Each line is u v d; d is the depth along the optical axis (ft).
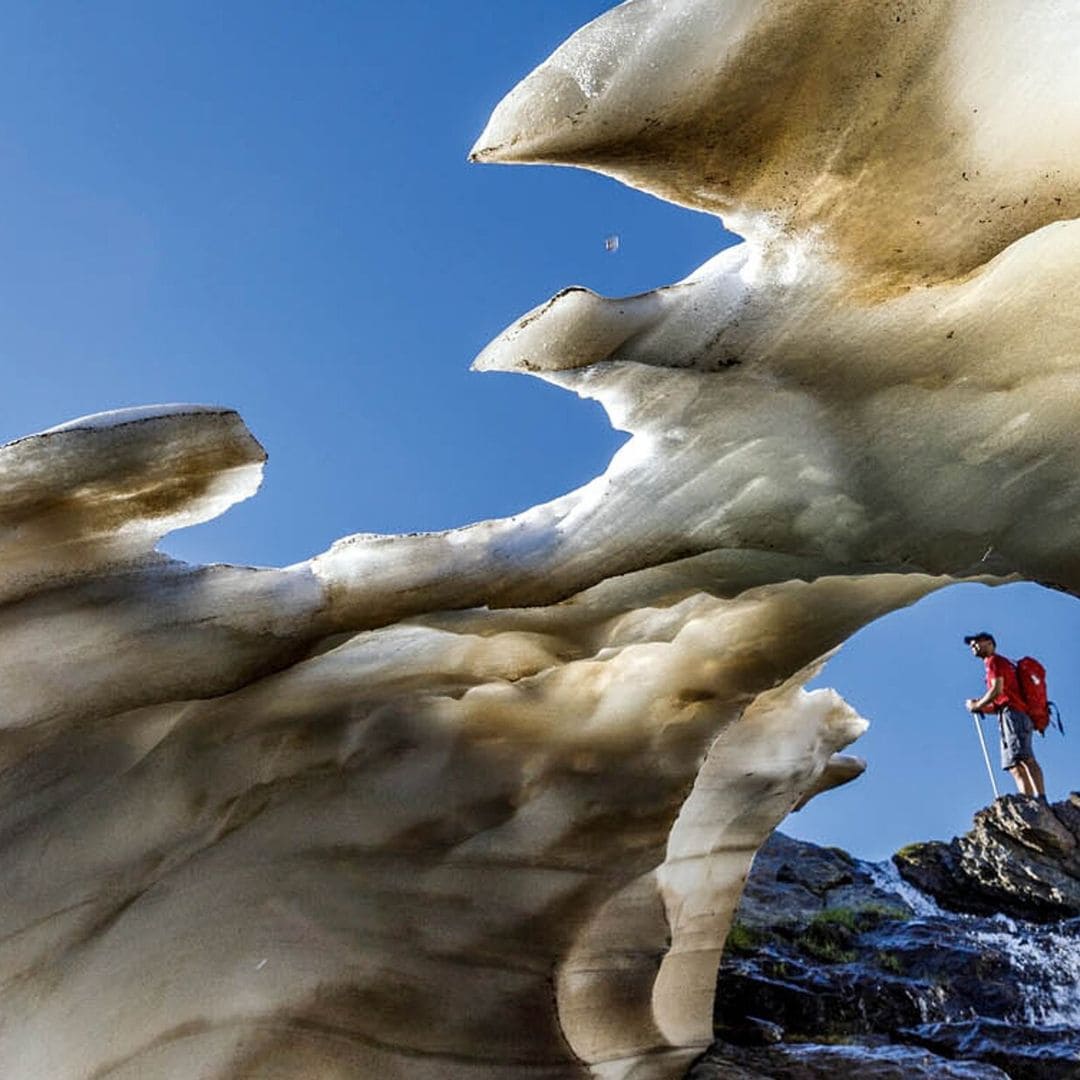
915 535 13.04
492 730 13.94
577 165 10.03
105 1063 11.95
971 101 9.51
